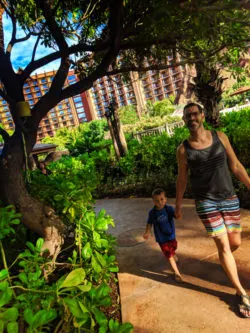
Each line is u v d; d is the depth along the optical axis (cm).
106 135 4188
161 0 165
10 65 262
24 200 255
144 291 281
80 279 175
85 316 161
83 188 288
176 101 6656
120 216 579
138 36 229
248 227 366
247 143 583
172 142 818
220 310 229
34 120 260
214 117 852
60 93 267
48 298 171
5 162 248
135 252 380
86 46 244
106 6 249
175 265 288
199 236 384
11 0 274
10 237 303
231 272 225
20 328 168
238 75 289
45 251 256
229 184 227
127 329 162
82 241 284
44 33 324
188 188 593
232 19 160
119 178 971
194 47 240
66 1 279
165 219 293
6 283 151
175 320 230
